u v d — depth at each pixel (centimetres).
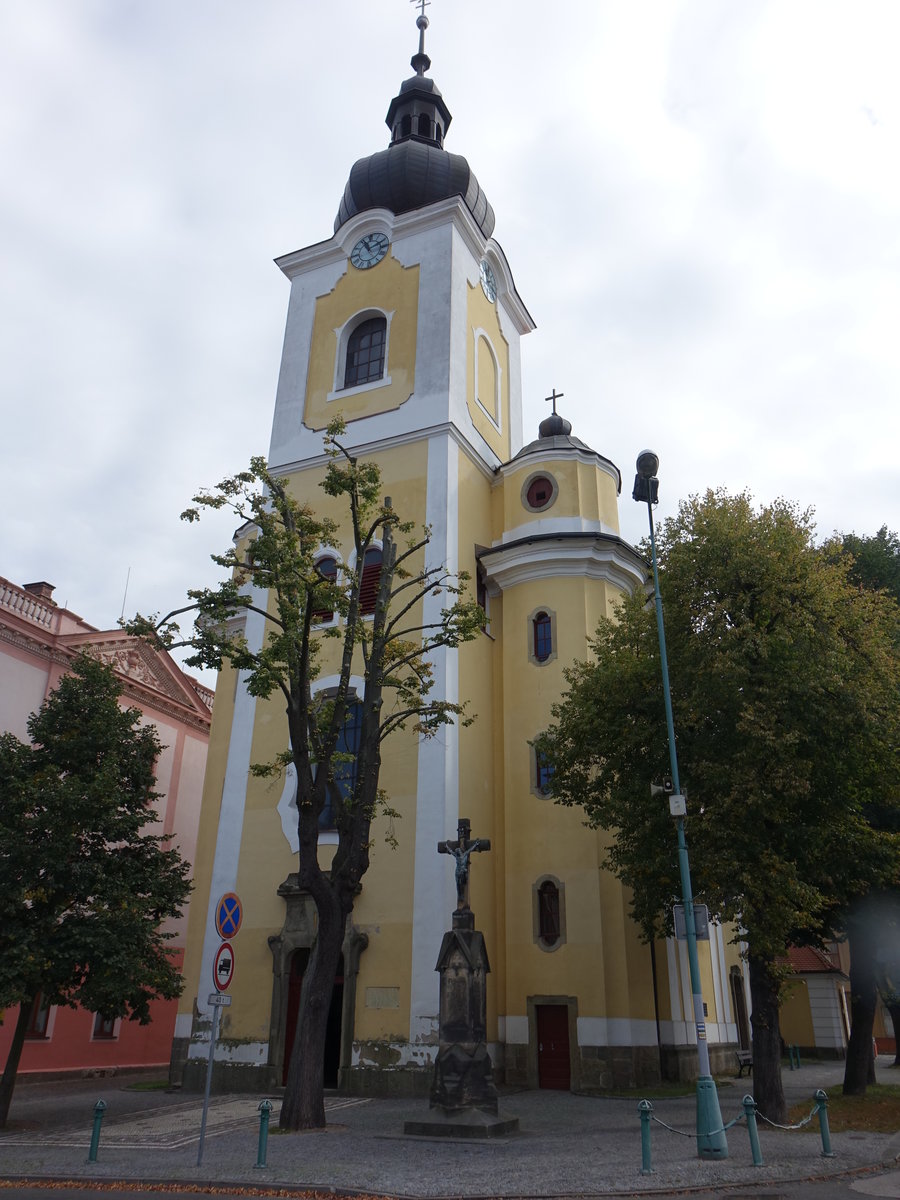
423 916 2316
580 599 2802
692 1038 2708
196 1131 1719
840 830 1847
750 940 1725
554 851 2542
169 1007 3394
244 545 3209
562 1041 2391
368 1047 2252
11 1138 1691
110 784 1998
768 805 1766
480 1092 1664
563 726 2189
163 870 2144
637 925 2514
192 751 3706
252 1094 2291
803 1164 1320
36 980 1847
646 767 1981
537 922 2505
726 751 1861
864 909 2145
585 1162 1356
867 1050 2212
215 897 2619
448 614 1991
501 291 3662
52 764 2067
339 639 2745
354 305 3322
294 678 1848
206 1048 2475
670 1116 1861
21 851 1892
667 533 2120
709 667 1869
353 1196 1191
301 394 3266
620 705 2016
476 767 2628
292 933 2442
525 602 2847
